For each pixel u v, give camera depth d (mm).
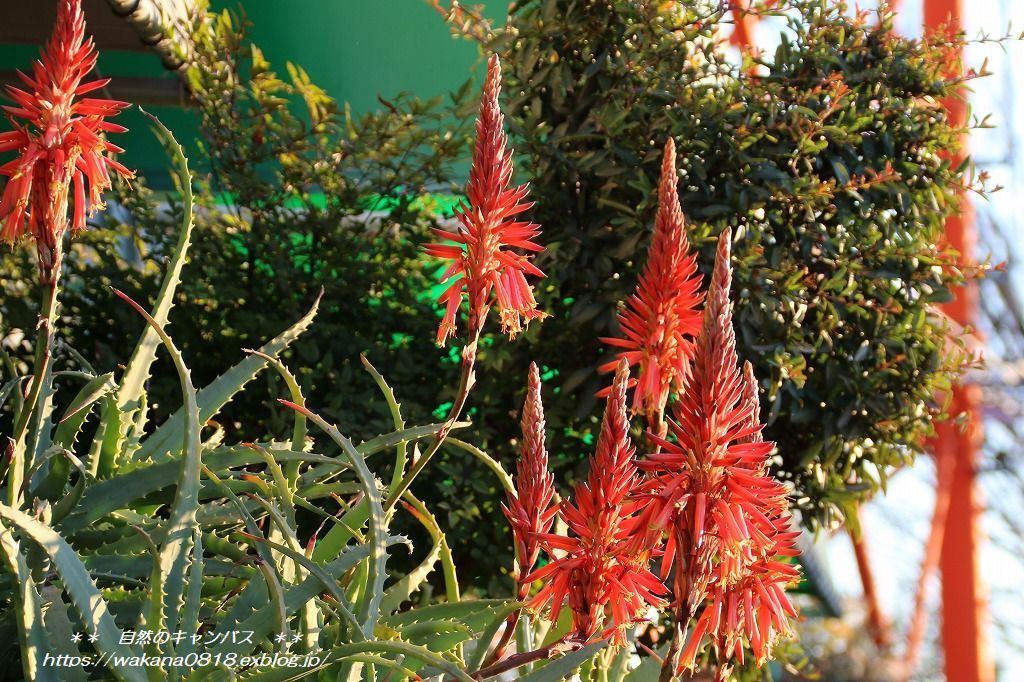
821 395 4152
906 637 9695
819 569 8680
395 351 4527
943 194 4379
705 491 1313
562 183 4273
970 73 4379
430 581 4094
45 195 1488
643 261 4012
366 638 1562
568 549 1496
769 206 4137
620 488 1453
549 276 4098
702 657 3504
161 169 6133
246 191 4543
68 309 4535
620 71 4145
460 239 1623
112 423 2086
